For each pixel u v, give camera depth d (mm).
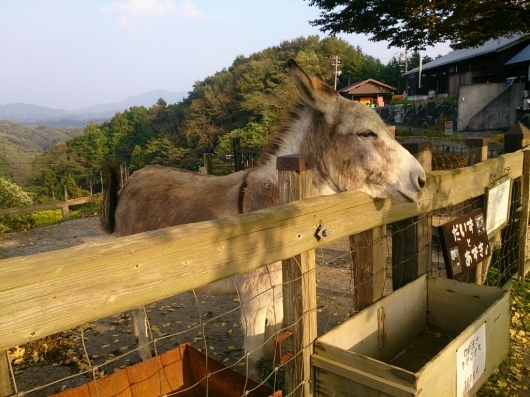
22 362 3441
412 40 9812
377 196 2449
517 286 4043
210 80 59938
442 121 22656
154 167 3605
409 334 2539
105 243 1133
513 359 3016
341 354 1694
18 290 946
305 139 2705
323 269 5324
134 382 2186
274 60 52156
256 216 1515
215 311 4340
